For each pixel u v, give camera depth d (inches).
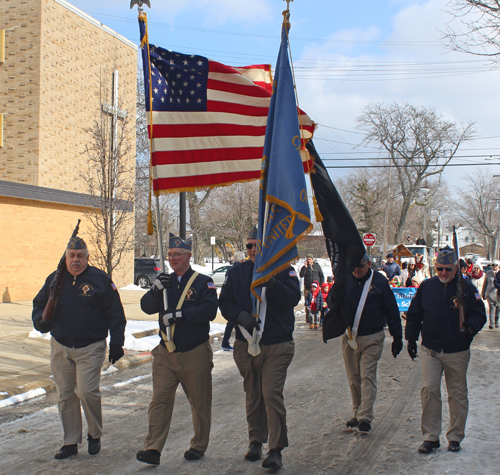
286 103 197.8
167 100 217.8
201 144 219.6
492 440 208.4
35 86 741.3
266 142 201.0
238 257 427.8
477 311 196.1
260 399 190.4
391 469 178.7
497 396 278.7
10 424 229.3
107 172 461.7
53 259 758.5
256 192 1487.5
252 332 180.7
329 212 218.8
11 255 694.5
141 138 1219.2
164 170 213.3
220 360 383.9
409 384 306.3
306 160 220.2
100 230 464.8
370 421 217.2
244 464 182.5
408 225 2935.5
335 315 224.7
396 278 649.6
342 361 378.6
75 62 804.0
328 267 2073.1
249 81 224.4
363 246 213.2
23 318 535.2
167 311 179.6
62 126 784.3
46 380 298.7
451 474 173.8
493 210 2920.8
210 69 220.5
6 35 751.7
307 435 215.8
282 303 182.9
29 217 720.3
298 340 483.2
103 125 511.8
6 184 653.9
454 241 199.5
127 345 405.7
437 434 196.5
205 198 1859.0
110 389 293.7
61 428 224.1
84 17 818.8
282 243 184.1
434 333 196.2
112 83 871.1
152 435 178.5
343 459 188.4
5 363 337.4
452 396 197.3
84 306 187.2
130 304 698.8
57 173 775.7
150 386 301.3
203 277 186.4
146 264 1092.5
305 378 323.0
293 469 178.9
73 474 172.7
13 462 183.9
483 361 381.7
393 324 227.5
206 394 184.5
